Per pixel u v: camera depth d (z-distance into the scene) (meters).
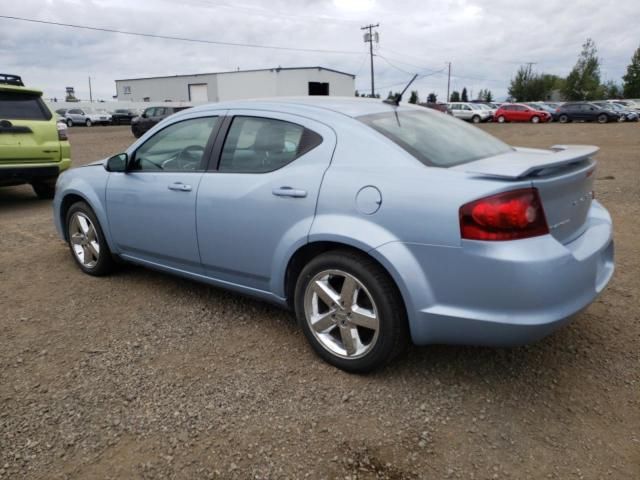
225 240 3.47
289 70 48.59
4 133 7.17
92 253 4.65
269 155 3.30
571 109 33.09
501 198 2.45
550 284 2.46
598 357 3.21
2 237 6.07
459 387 2.91
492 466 2.32
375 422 2.62
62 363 3.19
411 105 3.82
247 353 3.29
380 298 2.78
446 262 2.57
